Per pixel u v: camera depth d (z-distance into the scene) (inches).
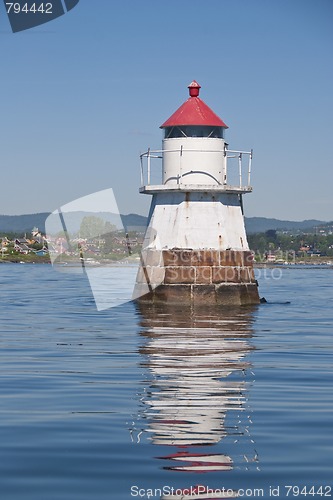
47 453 722.8
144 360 1251.2
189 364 1213.7
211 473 674.8
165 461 703.7
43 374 1117.7
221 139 2357.3
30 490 630.5
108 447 743.1
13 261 6978.4
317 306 2400.3
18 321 1879.9
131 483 649.0
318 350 1380.4
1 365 1197.7
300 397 966.4
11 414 869.2
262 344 1461.6
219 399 952.3
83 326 1760.6
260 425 827.4
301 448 743.7
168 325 1788.9
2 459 705.0
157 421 841.5
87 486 641.0
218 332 1656.0
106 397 959.0
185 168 2337.6
